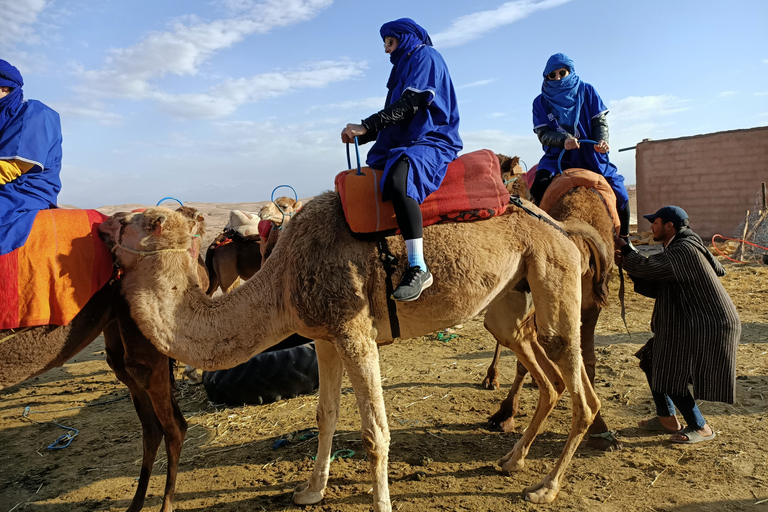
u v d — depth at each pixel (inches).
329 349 156.6
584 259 169.6
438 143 148.1
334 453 187.9
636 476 161.8
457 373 264.5
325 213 141.8
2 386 138.6
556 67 207.9
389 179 137.2
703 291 169.2
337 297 135.0
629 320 342.6
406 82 145.0
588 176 191.0
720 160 711.1
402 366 279.0
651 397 219.1
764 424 188.7
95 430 223.6
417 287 131.0
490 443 190.9
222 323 138.3
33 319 132.9
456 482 165.2
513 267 152.1
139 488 156.8
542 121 215.5
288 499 161.6
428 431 202.1
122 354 160.4
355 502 157.6
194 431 215.2
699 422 179.3
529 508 149.3
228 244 321.7
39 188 148.0
